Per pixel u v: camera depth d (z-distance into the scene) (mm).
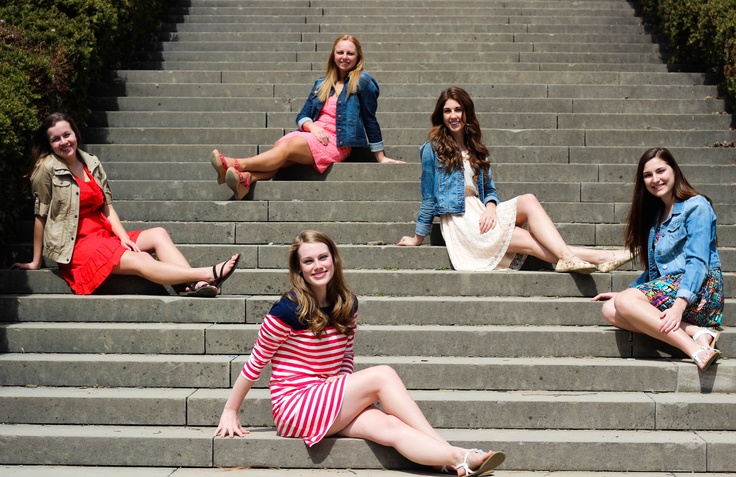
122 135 7461
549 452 4258
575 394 4680
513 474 4195
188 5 10406
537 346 5023
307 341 4215
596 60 9125
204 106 7977
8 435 4309
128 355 5012
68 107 7199
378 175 6859
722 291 4863
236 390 4293
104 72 8367
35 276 5531
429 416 4539
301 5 10438
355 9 10250
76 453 4305
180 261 5535
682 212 4871
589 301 5270
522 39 9578
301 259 4188
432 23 9938
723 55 7977
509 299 5359
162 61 8953
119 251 5457
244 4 10430
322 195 6590
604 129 7555
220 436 4273
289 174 6926
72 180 5559
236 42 9328
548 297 5496
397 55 9070
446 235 5824
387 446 4160
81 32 7434
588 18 10062
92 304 5281
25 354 5020
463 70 8797
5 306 5305
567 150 7152
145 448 4285
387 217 6363
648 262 5082
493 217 5695
